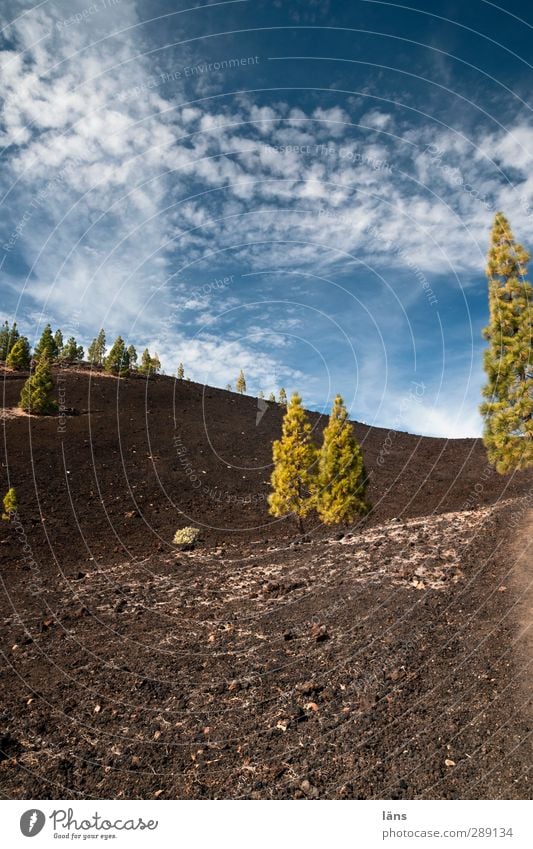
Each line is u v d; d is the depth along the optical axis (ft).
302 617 26.55
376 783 13.28
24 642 25.63
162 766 14.98
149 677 20.98
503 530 36.78
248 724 16.88
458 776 13.04
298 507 55.06
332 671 19.90
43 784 14.32
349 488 53.06
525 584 25.40
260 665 21.35
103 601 32.68
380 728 15.61
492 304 49.93
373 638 22.38
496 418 48.80
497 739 14.06
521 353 47.47
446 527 41.86
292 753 15.02
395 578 30.35
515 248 49.08
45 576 40.68
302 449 54.65
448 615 23.56
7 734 16.87
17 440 83.82
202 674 21.04
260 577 36.45
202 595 33.01
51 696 19.60
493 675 17.44
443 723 15.28
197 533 56.59
